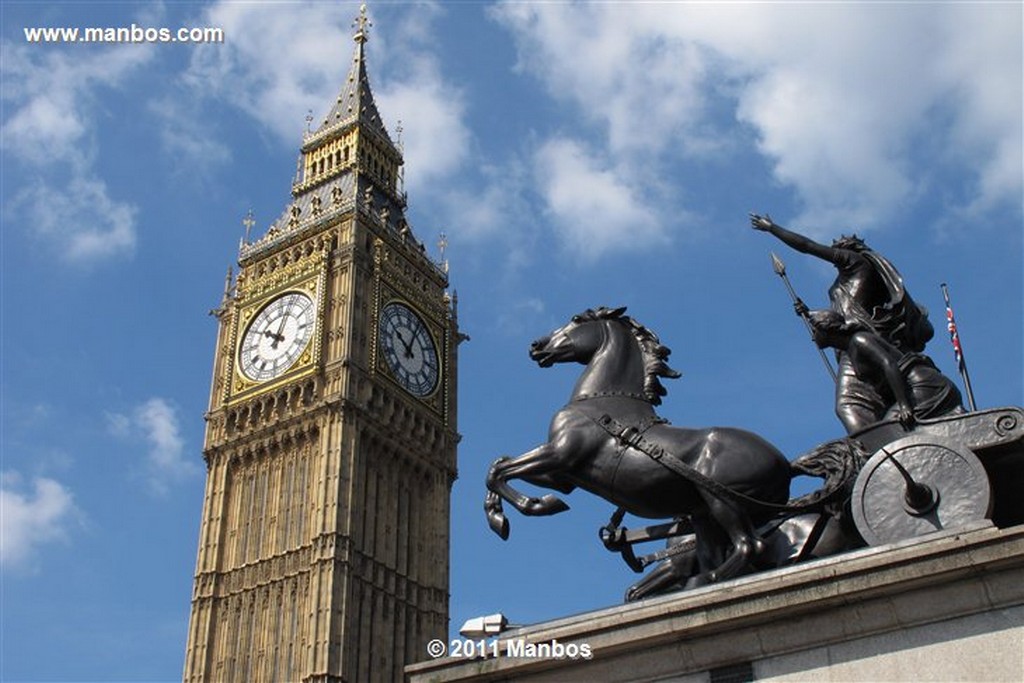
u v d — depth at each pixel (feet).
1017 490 38.93
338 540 214.69
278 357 241.96
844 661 31.71
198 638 220.23
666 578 44.86
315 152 285.84
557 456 42.47
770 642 32.65
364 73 299.38
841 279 47.14
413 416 245.45
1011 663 30.01
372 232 255.91
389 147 288.30
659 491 41.06
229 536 231.50
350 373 231.71
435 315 264.31
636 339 45.98
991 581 30.94
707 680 33.09
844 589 32.04
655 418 42.68
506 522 43.29
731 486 39.86
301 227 256.52
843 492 39.65
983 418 38.40
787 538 42.16
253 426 238.48
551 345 46.78
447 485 250.78
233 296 261.44
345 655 205.77
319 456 225.97
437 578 237.04
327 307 241.76
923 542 33.42
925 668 30.81
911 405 42.27
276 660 210.79
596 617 36.19
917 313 46.06
